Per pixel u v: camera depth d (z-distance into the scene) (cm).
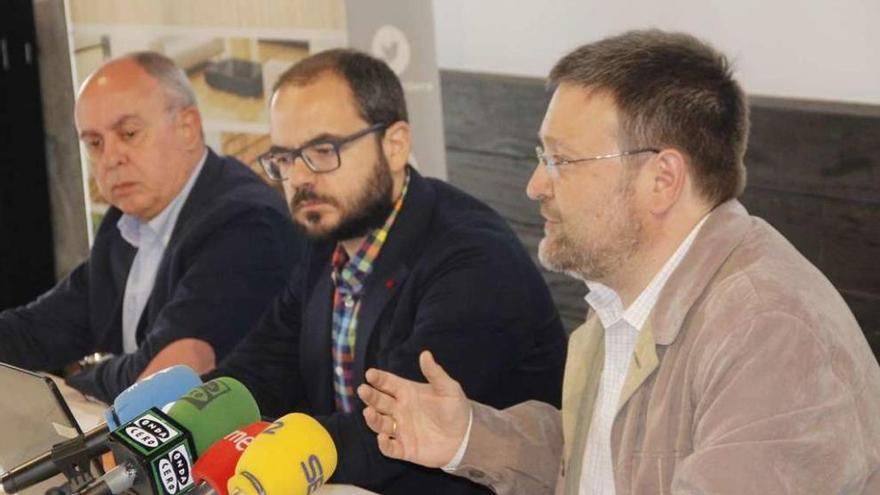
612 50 174
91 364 305
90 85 308
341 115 245
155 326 293
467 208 254
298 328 273
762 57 322
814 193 313
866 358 163
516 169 383
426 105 367
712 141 171
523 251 251
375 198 247
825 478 151
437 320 234
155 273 314
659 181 171
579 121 172
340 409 261
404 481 238
